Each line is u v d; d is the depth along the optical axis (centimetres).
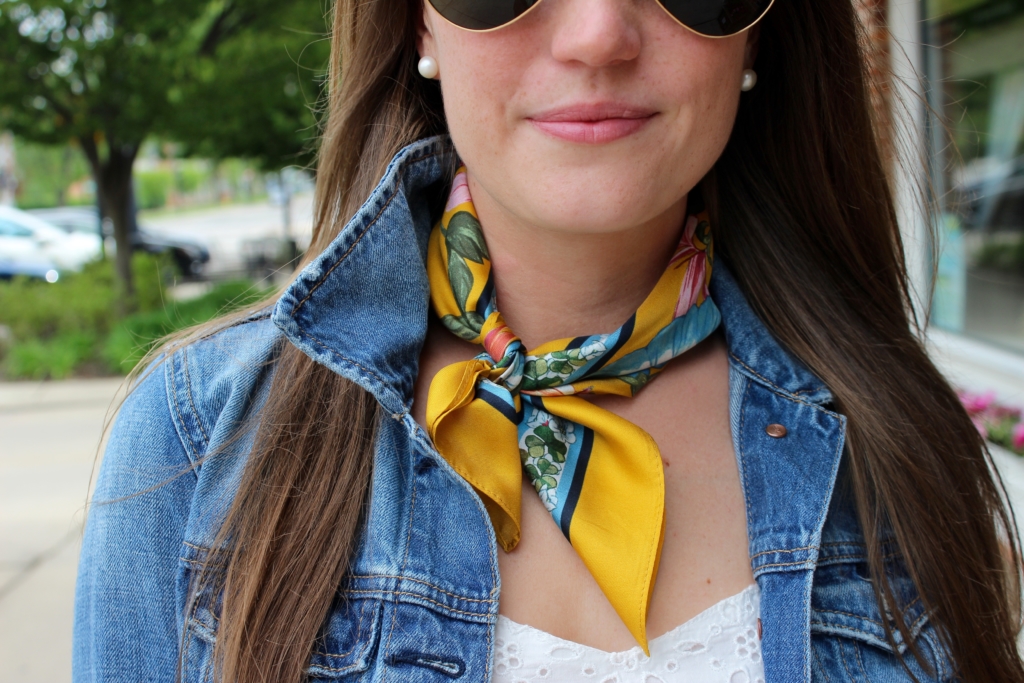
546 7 80
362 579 94
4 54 727
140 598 96
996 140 418
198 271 1554
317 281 94
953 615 103
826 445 107
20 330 830
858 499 106
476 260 102
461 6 82
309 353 93
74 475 482
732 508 103
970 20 383
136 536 96
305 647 89
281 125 948
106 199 908
